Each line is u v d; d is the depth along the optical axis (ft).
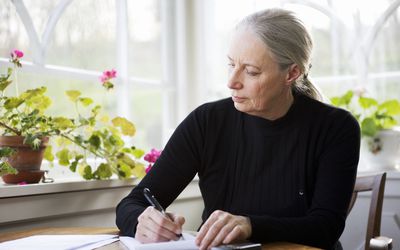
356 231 7.83
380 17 7.96
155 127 8.46
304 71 4.93
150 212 4.12
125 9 7.92
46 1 6.66
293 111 5.11
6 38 6.12
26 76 6.34
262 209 4.93
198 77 9.02
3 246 3.73
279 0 8.40
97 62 7.43
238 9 8.77
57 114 6.74
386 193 7.52
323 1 8.26
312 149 4.99
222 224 3.69
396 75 7.88
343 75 8.18
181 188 5.24
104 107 7.48
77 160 5.97
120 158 6.26
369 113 7.97
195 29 9.05
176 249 3.53
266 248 3.75
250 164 5.11
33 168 5.37
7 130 5.34
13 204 4.95
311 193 4.95
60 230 4.66
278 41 4.57
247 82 4.64
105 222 6.24
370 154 7.76
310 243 4.18
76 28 7.11
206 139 5.29
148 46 8.43
